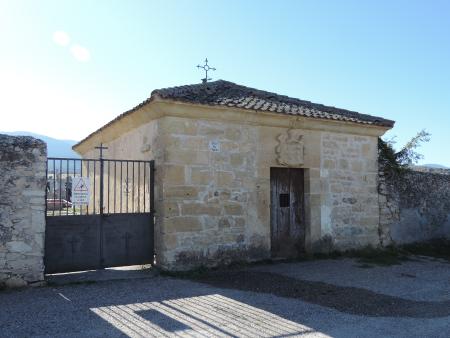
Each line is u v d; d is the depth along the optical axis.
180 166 7.86
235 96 9.16
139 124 8.89
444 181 12.56
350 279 7.42
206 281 7.07
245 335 4.43
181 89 8.42
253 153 8.80
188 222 7.88
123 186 9.84
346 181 10.24
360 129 10.37
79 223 7.34
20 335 4.36
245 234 8.58
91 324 4.73
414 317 5.16
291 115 8.96
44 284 6.56
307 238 9.62
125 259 7.69
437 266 9.15
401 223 11.28
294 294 6.21
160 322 4.82
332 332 4.54
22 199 6.49
